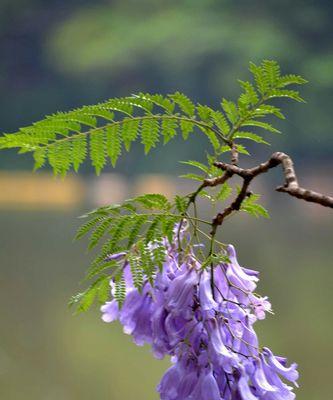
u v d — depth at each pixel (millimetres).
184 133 1932
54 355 15961
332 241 34188
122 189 56688
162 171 57781
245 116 1937
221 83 64562
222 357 1709
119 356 15680
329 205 1505
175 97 1903
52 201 51906
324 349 15594
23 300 21281
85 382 14312
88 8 71250
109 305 1799
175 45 65125
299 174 62500
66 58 69000
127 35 67562
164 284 1760
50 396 13805
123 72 67750
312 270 26750
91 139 1842
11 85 70125
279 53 64812
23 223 40156
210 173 2012
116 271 1712
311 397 13219
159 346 1744
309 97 62875
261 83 1907
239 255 30594
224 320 1761
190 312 1747
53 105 69625
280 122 59094
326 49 66625
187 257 1788
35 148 1818
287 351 15664
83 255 29406
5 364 15406
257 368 1765
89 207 48250
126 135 1871
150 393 13742
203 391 1699
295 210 48312
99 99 69562
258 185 52594
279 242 33781
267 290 23625
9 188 54625
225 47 64438
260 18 66812
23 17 69875
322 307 20156
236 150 1938
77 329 17891
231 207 1821
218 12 66938
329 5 67000
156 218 1751
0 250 30672
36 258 28641
